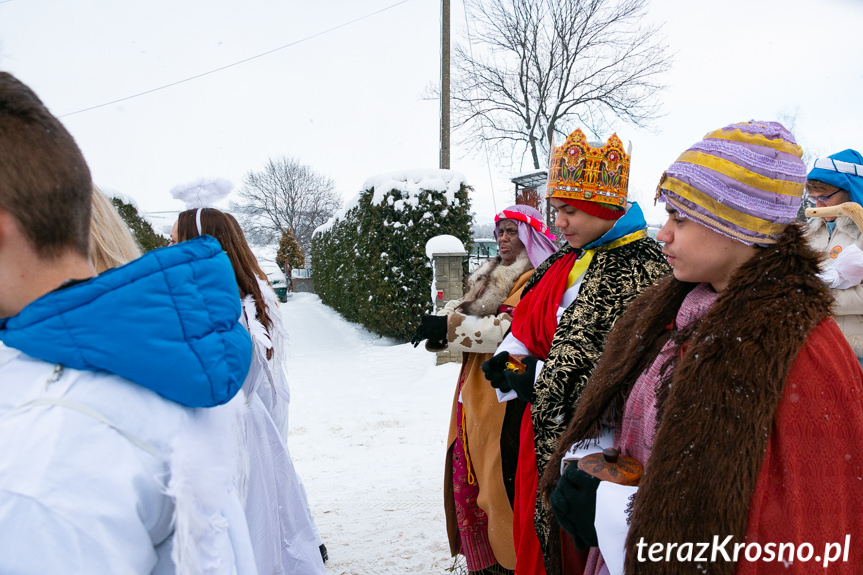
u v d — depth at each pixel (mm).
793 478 836
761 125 1017
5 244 718
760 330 883
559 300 1854
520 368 1772
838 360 874
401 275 9406
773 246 960
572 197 1761
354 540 2797
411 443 4164
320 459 3896
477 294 2404
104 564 645
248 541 895
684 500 893
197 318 784
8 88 723
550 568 1467
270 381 1999
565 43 19906
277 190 41219
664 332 1225
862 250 2264
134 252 1513
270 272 20516
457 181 9508
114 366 716
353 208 12648
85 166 792
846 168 2395
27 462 635
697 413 912
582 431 1329
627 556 981
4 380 704
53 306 698
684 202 1029
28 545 612
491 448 2072
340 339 10805
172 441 748
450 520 2410
